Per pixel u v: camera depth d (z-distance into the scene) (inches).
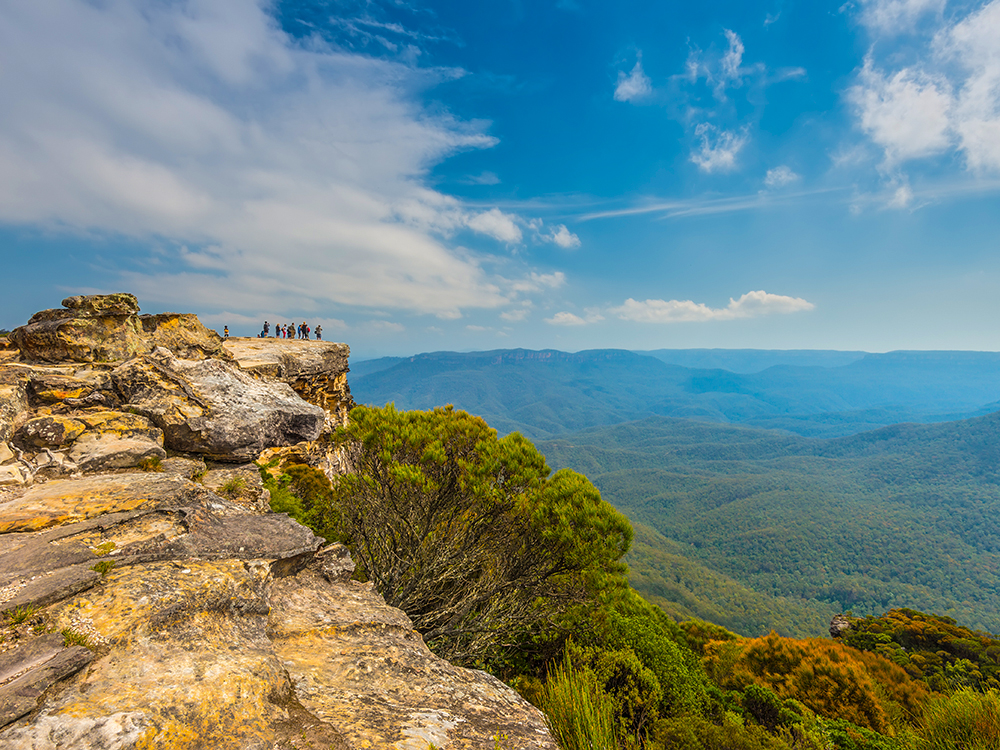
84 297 422.9
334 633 203.0
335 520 545.3
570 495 463.5
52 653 130.8
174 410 408.8
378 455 514.6
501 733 156.9
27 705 109.3
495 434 534.0
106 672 130.7
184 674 137.7
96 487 275.1
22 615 141.9
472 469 476.7
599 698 226.8
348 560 280.2
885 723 622.2
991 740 352.2
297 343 1085.8
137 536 218.2
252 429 441.1
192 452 415.5
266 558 225.9
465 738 147.5
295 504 559.5
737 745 427.2
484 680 197.0
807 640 959.6
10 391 323.3
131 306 454.6
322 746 124.6
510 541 508.4
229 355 613.9
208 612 173.6
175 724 117.7
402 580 503.5
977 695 382.9
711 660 914.7
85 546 197.9
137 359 436.8
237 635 172.1
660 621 788.6
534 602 500.4
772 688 737.6
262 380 554.6
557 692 226.8
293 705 143.6
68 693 119.7
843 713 655.8
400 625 228.4
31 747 99.7
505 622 481.1
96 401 380.2
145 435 375.6
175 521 239.9
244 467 428.8
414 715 153.7
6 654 127.0
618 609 617.3
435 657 205.8
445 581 541.0
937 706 398.9
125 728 110.0
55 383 358.6
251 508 347.9
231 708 130.2
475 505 495.8
